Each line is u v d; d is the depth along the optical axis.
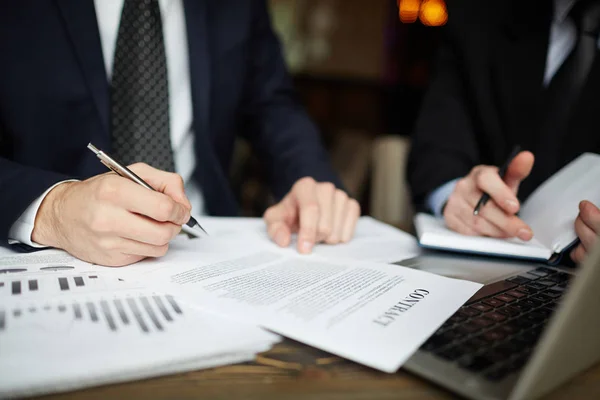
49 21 0.94
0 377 0.33
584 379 0.39
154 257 0.66
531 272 0.67
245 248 0.74
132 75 1.00
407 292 0.55
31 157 0.98
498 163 1.27
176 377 0.36
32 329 0.40
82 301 0.47
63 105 0.96
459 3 1.34
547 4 1.22
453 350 0.40
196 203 1.18
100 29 1.00
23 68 0.93
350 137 3.05
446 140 1.22
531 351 0.40
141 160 1.03
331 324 0.45
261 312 0.47
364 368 0.38
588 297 0.32
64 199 0.60
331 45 5.82
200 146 1.11
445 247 0.77
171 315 0.45
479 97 1.28
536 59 1.23
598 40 1.18
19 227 0.64
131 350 0.38
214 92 1.19
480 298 0.54
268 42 1.33
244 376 0.37
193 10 1.07
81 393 0.34
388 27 5.64
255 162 3.25
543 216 0.82
